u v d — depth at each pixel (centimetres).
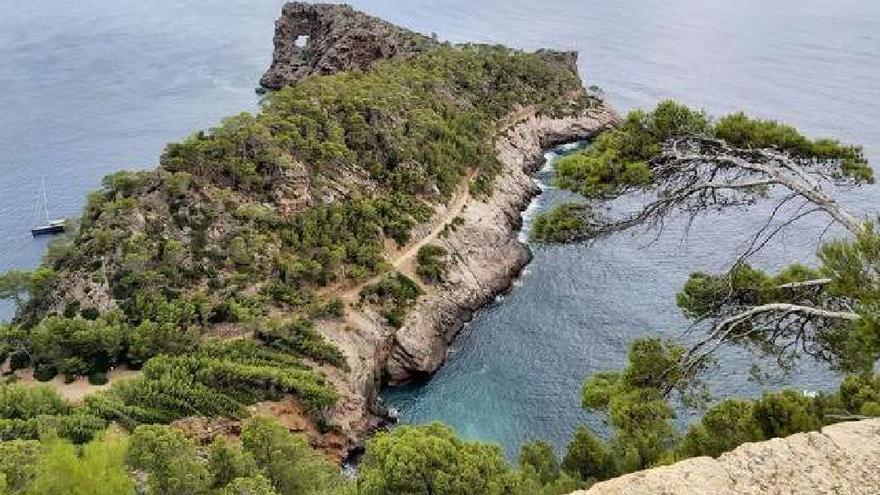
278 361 7806
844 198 9556
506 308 9350
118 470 2625
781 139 2581
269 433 5062
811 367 6600
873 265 2089
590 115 15612
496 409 7644
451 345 8894
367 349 8338
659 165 2603
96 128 16575
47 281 8462
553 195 12675
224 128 10550
